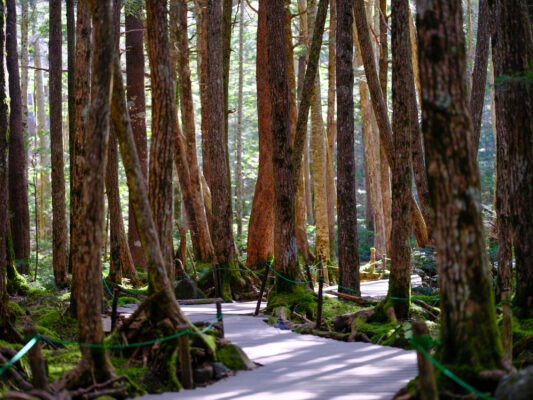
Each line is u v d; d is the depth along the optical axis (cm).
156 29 923
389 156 1393
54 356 789
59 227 1622
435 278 1384
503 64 856
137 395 647
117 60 778
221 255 1623
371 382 674
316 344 949
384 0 1966
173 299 759
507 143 879
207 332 802
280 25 1352
